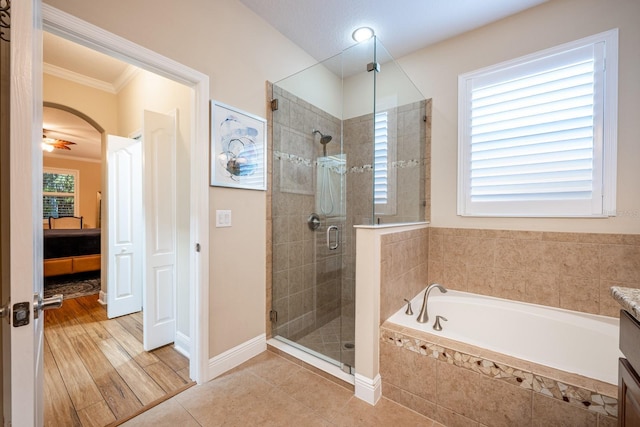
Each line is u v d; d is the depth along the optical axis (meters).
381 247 1.75
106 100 3.28
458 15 2.18
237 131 1.99
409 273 2.17
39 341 0.98
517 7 2.10
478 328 2.12
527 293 2.15
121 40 1.41
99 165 8.00
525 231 2.16
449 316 2.20
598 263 1.91
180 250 2.23
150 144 2.24
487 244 2.31
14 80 0.70
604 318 1.86
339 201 2.30
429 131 2.60
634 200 1.80
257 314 2.18
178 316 2.25
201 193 1.78
